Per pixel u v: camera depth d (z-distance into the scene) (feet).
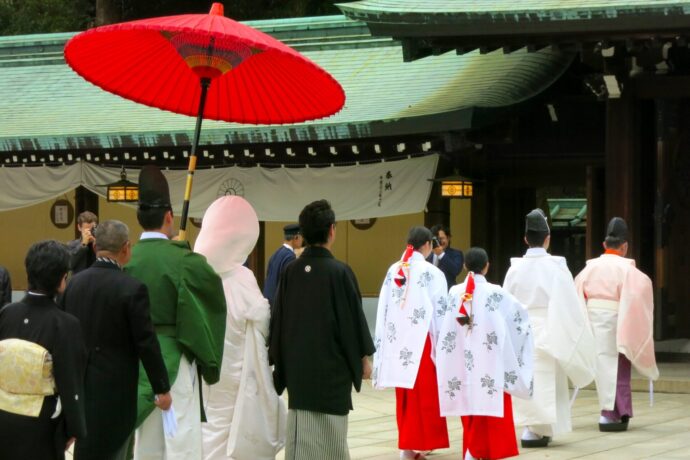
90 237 38.32
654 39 44.52
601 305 37.11
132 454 24.49
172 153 63.52
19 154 66.90
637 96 50.60
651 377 37.11
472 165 60.23
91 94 72.95
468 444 31.45
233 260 28.14
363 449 34.68
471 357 31.01
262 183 63.00
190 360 24.48
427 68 64.64
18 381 19.76
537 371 34.14
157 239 24.72
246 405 27.91
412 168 59.00
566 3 45.37
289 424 26.71
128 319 22.39
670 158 53.72
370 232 69.31
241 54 26.22
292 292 26.94
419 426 32.24
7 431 19.69
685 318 55.11
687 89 49.70
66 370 19.99
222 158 63.72
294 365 26.53
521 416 33.81
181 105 29.07
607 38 44.96
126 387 22.48
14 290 76.79
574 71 58.65
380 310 33.42
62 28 117.60
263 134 58.44
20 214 77.00
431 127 53.93
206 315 24.53
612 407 36.73
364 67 67.00
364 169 60.39
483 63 62.95
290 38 71.20
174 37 26.13
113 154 64.95
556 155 60.03
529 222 35.14
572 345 34.12
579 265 78.38
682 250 55.06
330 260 26.91
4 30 120.98
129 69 28.17
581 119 59.62
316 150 60.23
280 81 27.94
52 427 20.03
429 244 33.37
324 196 61.46
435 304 32.45
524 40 46.60
